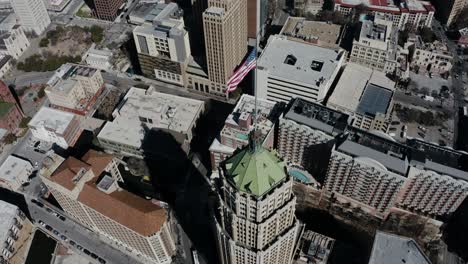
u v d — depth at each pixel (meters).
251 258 182.50
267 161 149.50
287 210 167.00
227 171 155.88
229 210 165.88
